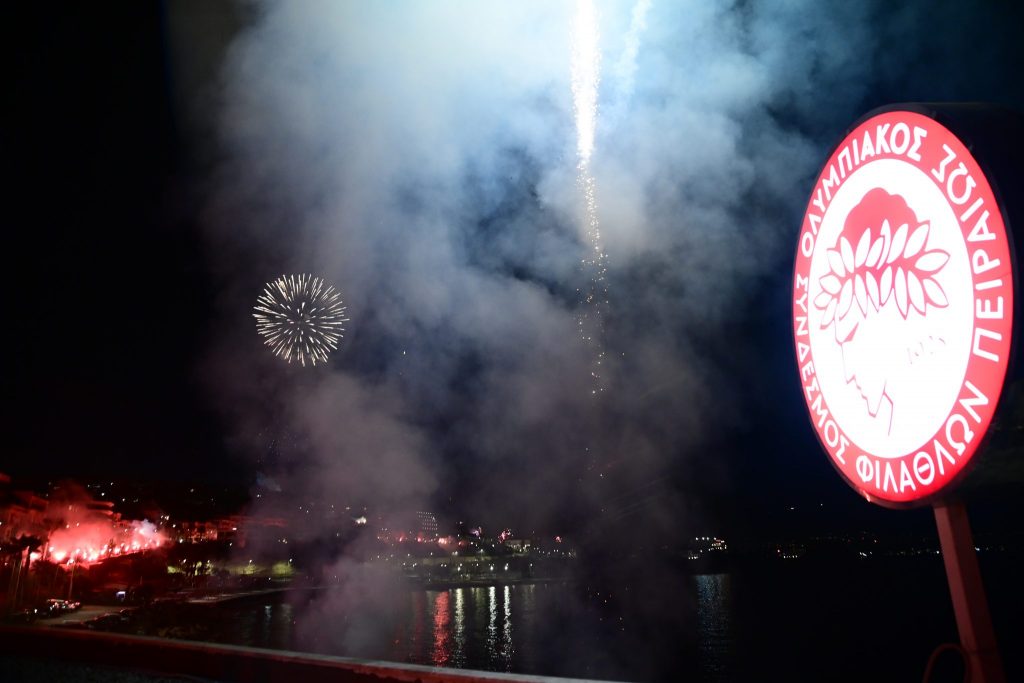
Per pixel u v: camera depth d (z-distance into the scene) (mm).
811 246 2938
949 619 92125
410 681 4668
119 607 85375
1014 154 2143
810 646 75125
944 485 2236
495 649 77625
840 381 2744
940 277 2295
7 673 6465
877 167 2594
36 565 76625
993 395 2057
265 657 5516
